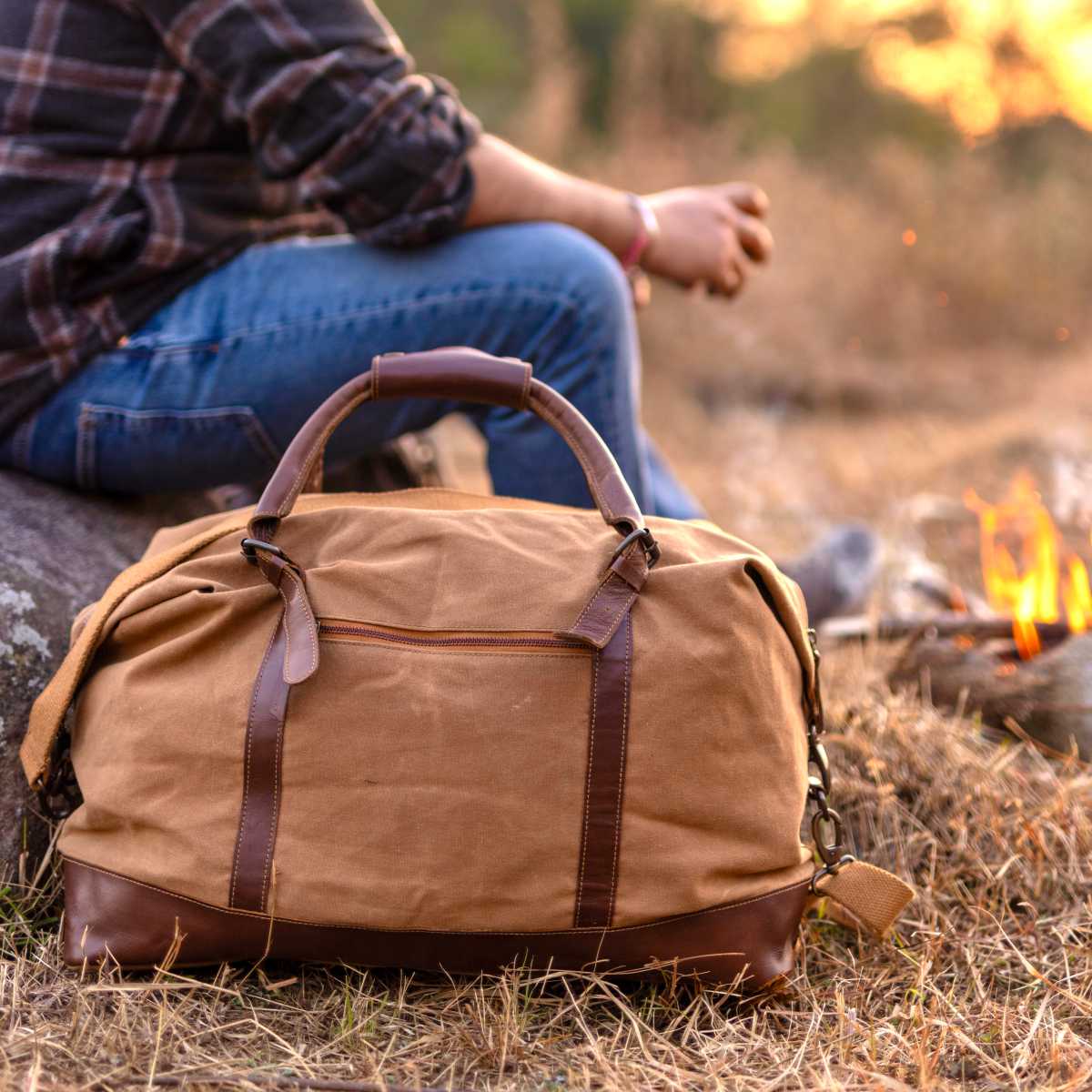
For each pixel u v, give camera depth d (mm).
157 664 1250
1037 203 8242
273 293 1668
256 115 1560
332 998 1243
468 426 4977
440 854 1171
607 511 1262
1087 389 5973
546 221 1741
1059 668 1825
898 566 2926
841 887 1294
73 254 1559
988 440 4480
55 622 1537
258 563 1251
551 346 1680
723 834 1212
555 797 1178
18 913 1324
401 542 1276
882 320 7297
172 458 1691
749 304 6906
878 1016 1276
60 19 1562
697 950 1212
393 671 1193
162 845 1214
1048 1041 1199
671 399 5883
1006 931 1447
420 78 1664
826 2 12477
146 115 1607
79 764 1278
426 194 1622
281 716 1190
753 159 8258
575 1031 1214
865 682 1926
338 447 1759
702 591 1224
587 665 1192
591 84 10305
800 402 6184
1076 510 3463
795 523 3713
